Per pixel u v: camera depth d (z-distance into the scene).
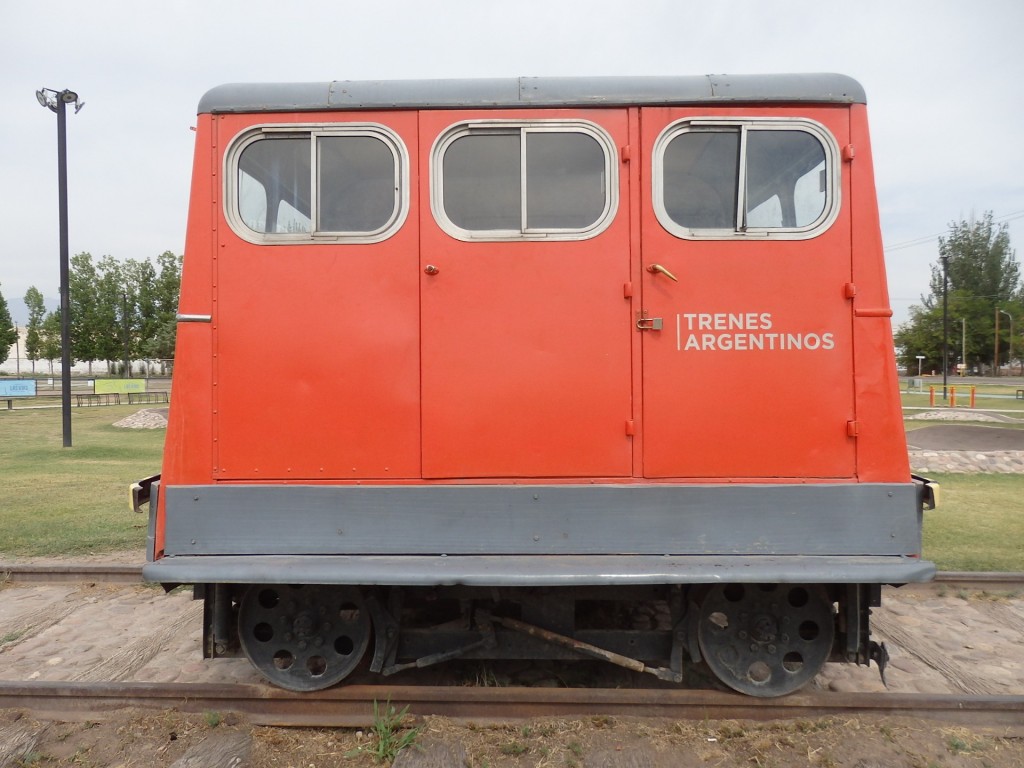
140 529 6.84
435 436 3.25
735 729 3.22
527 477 3.23
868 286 3.24
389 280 3.28
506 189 3.31
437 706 3.38
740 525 3.18
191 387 3.28
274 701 3.40
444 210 3.30
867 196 3.27
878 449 3.21
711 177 3.30
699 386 3.23
